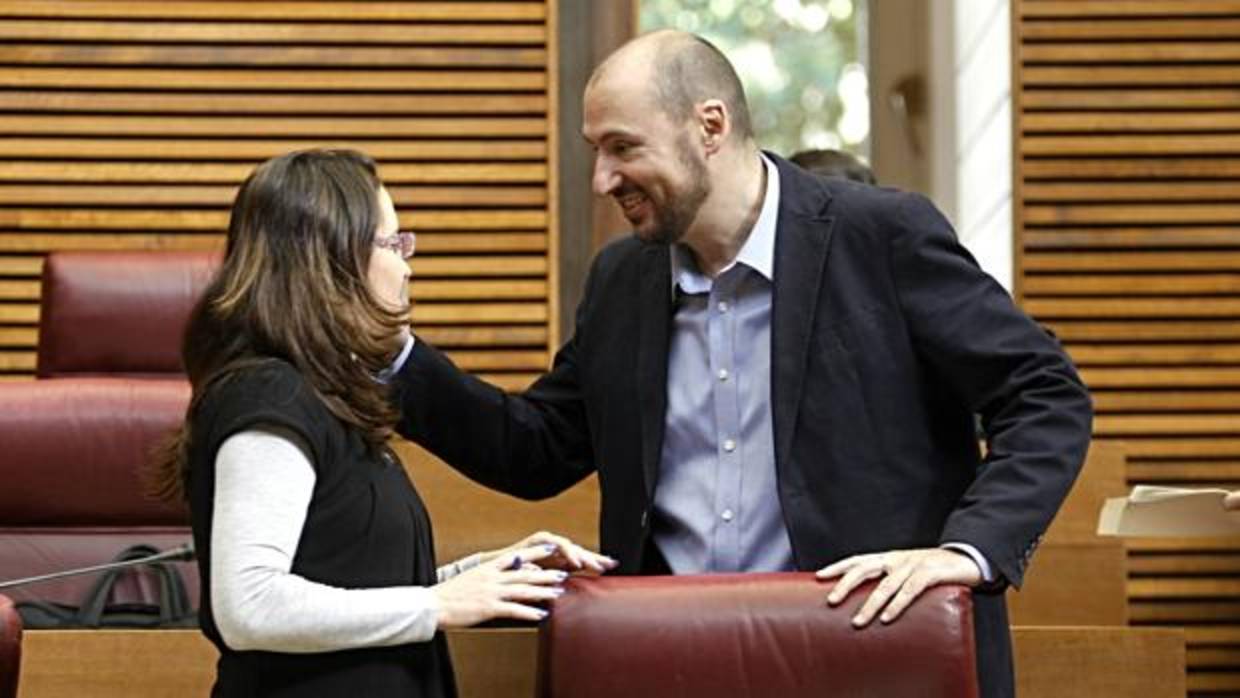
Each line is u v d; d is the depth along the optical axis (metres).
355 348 4.93
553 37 10.49
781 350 5.48
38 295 10.27
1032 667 6.20
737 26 11.97
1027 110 10.40
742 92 5.63
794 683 4.88
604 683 4.88
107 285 8.15
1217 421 10.25
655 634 4.90
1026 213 10.34
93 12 10.40
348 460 4.87
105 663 6.11
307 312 4.90
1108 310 10.30
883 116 11.48
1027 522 5.14
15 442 7.23
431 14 10.49
